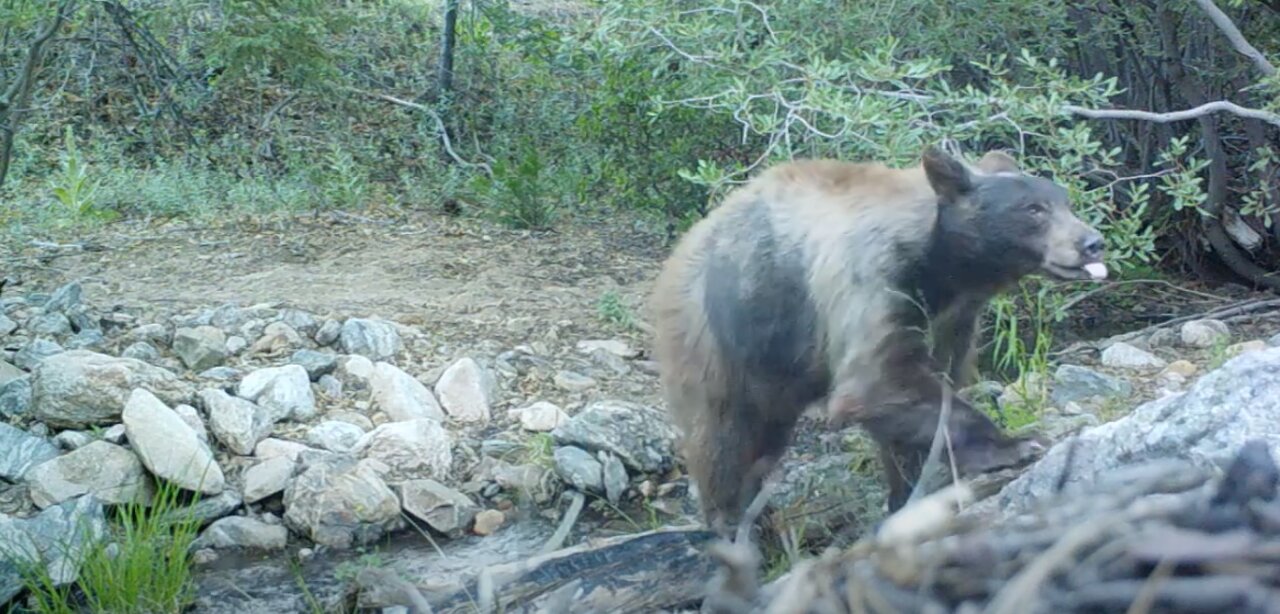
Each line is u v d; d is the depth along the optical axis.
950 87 6.98
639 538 4.39
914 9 6.47
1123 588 2.17
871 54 6.20
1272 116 5.94
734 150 7.34
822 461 5.09
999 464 4.21
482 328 6.51
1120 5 6.96
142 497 5.31
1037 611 2.17
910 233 4.32
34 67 7.07
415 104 10.37
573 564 4.29
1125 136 7.31
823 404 4.67
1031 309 6.23
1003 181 4.33
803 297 4.46
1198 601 2.15
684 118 7.22
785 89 6.07
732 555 2.69
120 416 5.54
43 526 5.03
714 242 4.61
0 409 5.62
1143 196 6.41
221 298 6.71
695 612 4.18
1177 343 6.38
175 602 4.77
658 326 4.75
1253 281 7.46
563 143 9.62
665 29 6.34
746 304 4.52
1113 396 5.68
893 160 5.59
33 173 9.12
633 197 7.75
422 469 5.49
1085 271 4.27
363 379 5.98
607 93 7.57
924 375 4.29
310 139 9.98
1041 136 5.80
